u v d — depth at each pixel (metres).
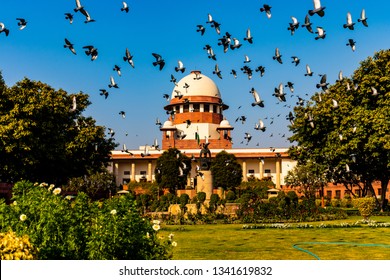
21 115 31.69
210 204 28.83
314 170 35.03
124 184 78.56
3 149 31.12
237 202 34.28
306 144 34.91
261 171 77.81
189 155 75.19
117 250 8.05
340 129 31.61
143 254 8.29
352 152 31.83
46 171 35.59
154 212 34.97
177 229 20.83
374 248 13.98
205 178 38.78
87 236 8.19
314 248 14.11
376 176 36.00
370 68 32.72
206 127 81.00
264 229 20.67
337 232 18.78
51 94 33.91
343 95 33.12
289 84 17.45
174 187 62.28
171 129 80.25
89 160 37.12
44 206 8.37
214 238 17.12
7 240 6.15
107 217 8.16
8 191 29.42
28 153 31.62
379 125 29.77
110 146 39.00
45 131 32.62
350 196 66.25
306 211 27.62
